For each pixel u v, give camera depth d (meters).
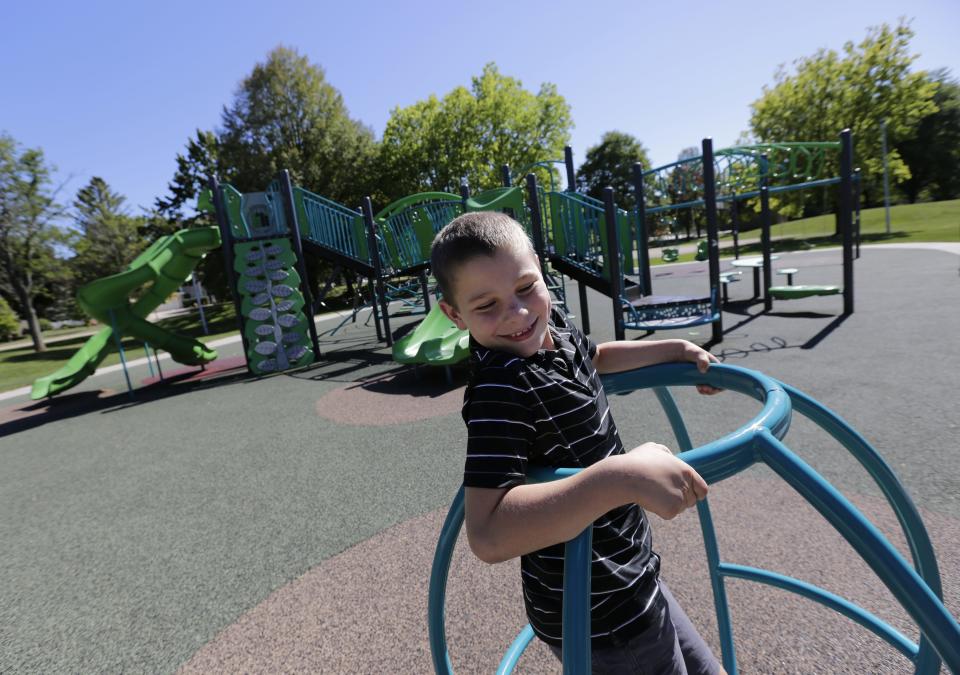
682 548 2.84
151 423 8.16
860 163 25.25
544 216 10.72
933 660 1.08
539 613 1.16
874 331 7.30
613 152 57.56
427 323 9.15
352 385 8.80
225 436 6.77
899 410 4.43
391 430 5.95
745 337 8.07
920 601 0.64
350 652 2.45
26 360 22.94
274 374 11.05
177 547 3.86
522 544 0.81
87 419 9.20
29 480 6.14
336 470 4.94
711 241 7.79
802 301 10.57
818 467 3.59
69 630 3.02
